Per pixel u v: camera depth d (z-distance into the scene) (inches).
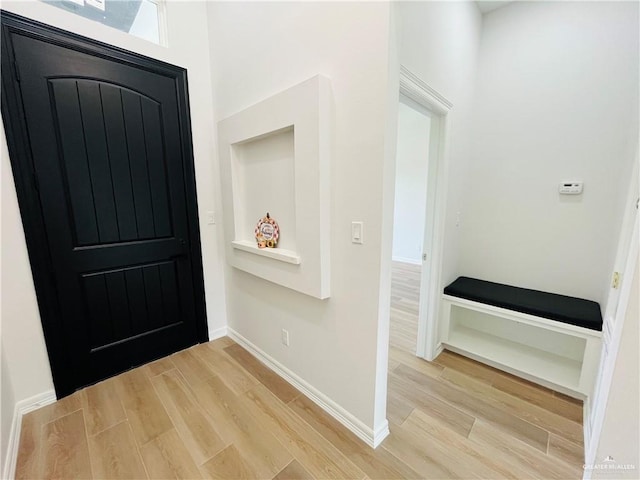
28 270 64.3
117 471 51.9
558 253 84.9
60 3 65.4
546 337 88.1
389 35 44.3
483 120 94.8
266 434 60.1
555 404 69.3
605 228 76.8
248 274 87.4
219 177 92.4
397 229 227.9
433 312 86.5
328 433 60.5
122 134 74.8
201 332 97.6
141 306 83.3
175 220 87.1
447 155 80.2
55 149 65.6
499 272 96.4
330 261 58.8
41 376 67.5
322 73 55.2
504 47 88.7
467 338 95.7
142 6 78.5
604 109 74.7
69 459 54.1
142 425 62.2
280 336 78.2
